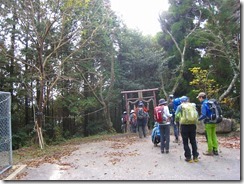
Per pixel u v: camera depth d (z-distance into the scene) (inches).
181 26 783.7
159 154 324.5
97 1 596.1
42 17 531.5
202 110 296.4
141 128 500.7
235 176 224.5
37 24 551.8
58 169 273.0
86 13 554.3
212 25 685.9
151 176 235.5
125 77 835.4
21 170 266.2
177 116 281.4
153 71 830.5
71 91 701.9
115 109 887.1
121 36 816.9
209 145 300.0
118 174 246.4
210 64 715.4
